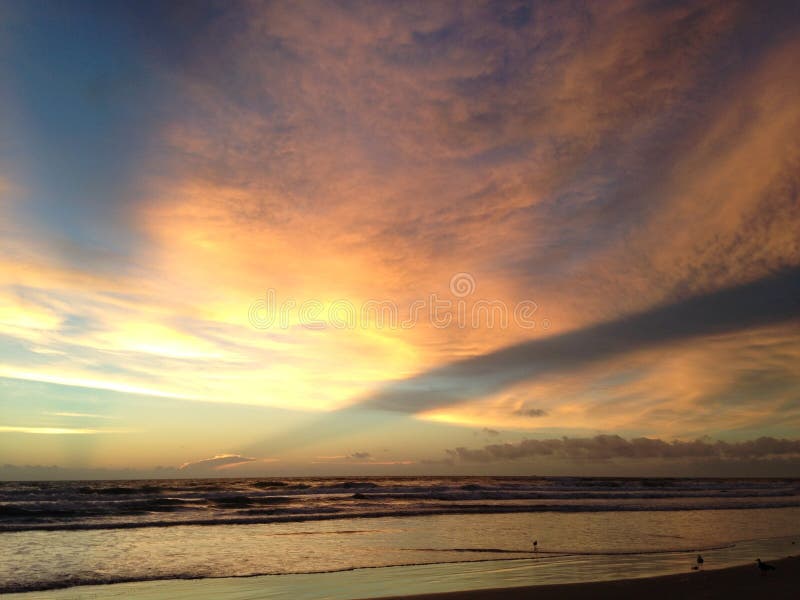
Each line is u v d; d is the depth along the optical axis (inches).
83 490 1727.4
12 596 410.6
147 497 1487.5
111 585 450.3
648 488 2396.7
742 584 418.6
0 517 979.3
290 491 1883.6
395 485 2511.1
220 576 489.7
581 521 981.2
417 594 404.2
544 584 446.0
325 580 472.1
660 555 606.9
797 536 792.3
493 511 1178.6
